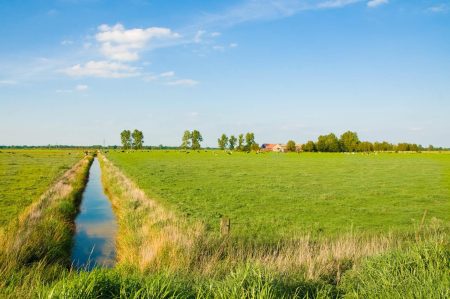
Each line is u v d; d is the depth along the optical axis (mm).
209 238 11898
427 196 29422
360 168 63469
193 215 21250
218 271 8977
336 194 30547
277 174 50562
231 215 21625
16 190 29688
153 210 19875
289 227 18734
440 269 7348
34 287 7719
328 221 20344
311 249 10930
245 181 40719
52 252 12258
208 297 6250
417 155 146375
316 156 133250
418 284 6633
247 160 95625
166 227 13625
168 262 10070
